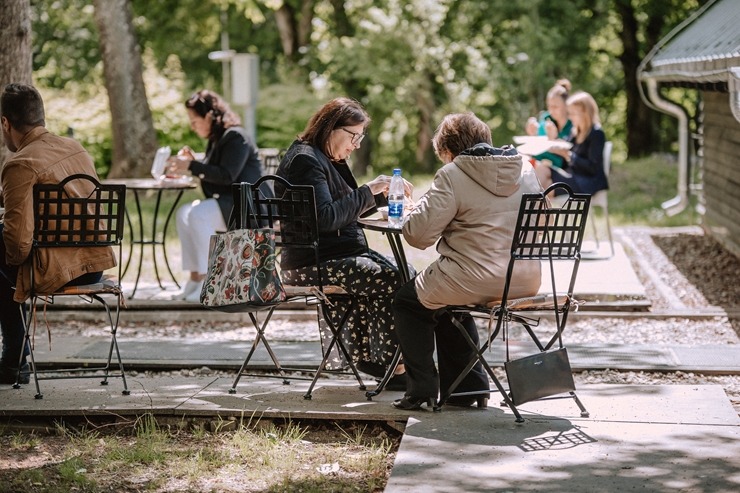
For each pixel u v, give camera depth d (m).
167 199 17.16
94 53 25.27
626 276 9.42
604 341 7.92
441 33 27.95
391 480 4.74
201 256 8.64
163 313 8.69
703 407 5.84
